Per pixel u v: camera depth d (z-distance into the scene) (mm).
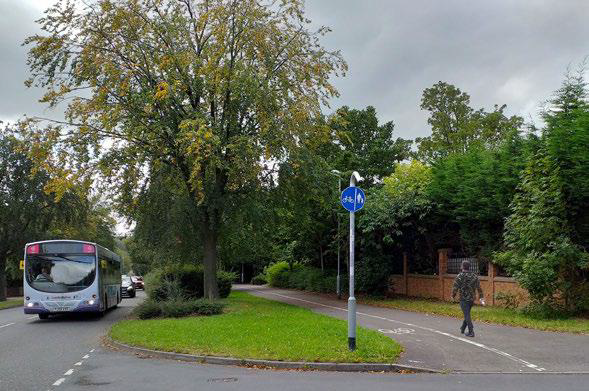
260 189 24141
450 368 10359
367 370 10383
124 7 22250
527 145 19922
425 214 26359
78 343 14781
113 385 9133
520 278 17438
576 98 17656
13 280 59531
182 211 23812
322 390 8539
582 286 17047
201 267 29859
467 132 44250
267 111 22016
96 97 21812
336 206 30016
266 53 22406
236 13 22672
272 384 9062
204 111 22984
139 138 22094
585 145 16469
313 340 12688
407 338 13836
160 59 22188
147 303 20078
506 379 9391
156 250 25641
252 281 67562
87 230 56000
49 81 22266
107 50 22156
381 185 35062
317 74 23297
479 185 23000
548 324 15602
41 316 22906
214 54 22328
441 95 48969
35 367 11000
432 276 27562
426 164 34781
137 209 24125
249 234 26500
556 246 16766
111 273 26781
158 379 9617
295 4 23250
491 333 14648
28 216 40469
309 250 39375
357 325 16531
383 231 28234
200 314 19766
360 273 30328
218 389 8703
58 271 21188
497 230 22625
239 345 12414
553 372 9984
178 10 23438
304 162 23344
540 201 17328
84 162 22047
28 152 22156
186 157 21609
